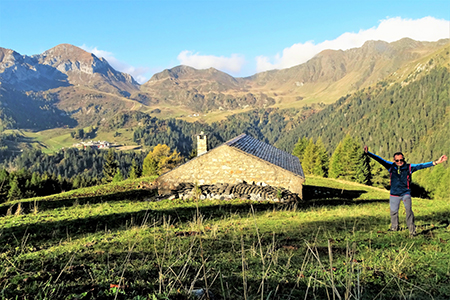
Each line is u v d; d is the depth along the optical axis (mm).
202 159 22406
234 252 6730
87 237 9211
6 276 5102
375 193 33406
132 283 4684
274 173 21750
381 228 9078
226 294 4387
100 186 29969
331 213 13656
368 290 4586
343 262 5734
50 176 80875
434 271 5301
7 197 48531
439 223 9891
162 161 76125
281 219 12008
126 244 7852
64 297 4113
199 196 20266
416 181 71562
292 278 5047
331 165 73188
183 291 4309
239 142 24984
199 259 6262
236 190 20859
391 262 5730
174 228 10164
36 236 9750
